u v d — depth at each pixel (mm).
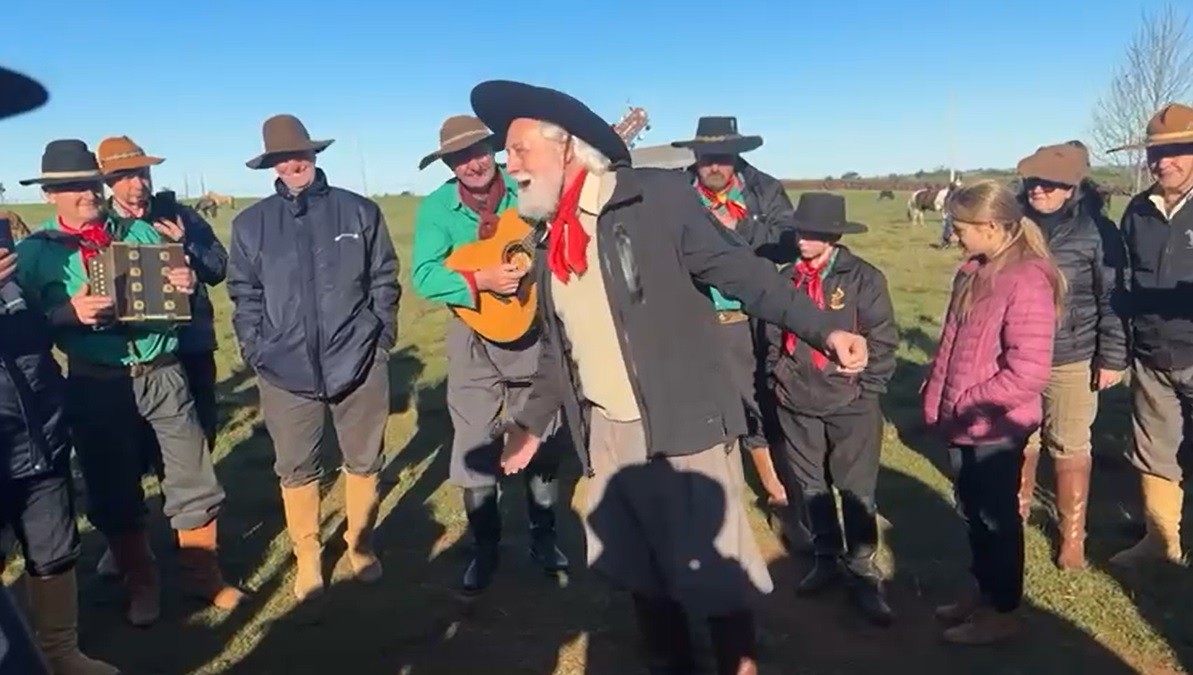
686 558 3070
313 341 4766
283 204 4805
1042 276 3977
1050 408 4984
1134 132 16828
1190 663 4117
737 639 3242
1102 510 5836
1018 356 3957
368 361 4914
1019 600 4293
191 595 4961
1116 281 4840
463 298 4656
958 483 4309
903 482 6414
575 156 3041
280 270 4754
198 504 4793
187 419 4758
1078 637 4379
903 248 25047
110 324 4379
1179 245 4719
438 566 5422
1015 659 4230
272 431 4945
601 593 5004
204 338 5727
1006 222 4004
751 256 3006
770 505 5848
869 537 4656
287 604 4961
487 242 4816
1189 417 4906
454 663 4367
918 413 8070
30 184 4473
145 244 4496
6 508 3777
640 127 5668
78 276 4480
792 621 4672
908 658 4289
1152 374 4895
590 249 3025
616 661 4348
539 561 5223
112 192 5031
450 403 4988
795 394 4664
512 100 3039
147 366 4602
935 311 13852
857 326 4480
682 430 3021
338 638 4594
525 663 4355
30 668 1668
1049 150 4895
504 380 4875
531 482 5191
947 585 4984
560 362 3273
